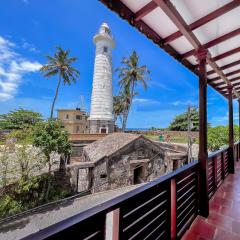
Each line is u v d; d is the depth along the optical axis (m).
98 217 1.02
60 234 0.80
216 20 2.01
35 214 7.95
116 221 1.25
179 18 1.79
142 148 11.84
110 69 23.75
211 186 3.48
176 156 13.48
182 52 2.69
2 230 6.88
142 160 11.66
